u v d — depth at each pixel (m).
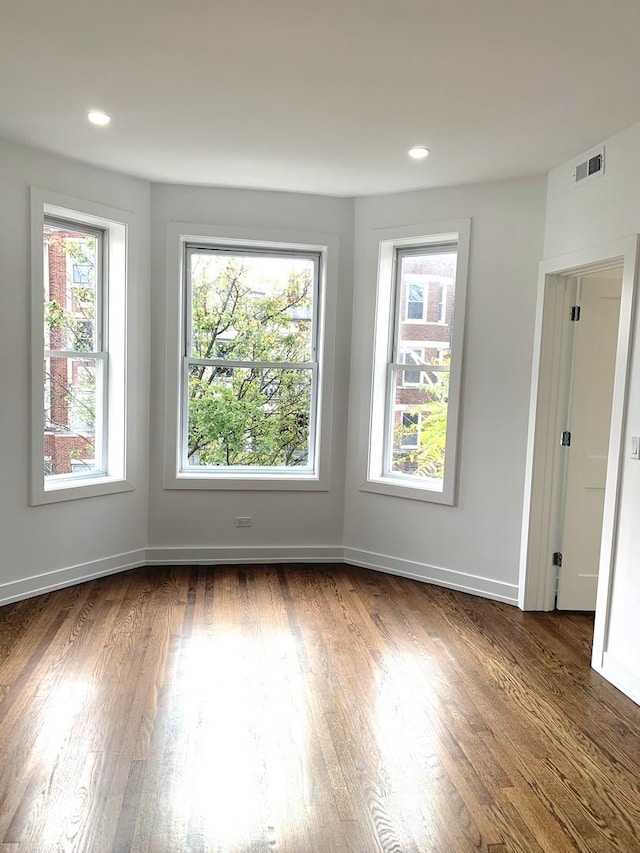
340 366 4.51
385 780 2.17
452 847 1.87
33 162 3.53
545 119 2.91
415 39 2.23
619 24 2.10
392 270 4.44
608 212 3.10
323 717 2.56
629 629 2.84
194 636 3.29
